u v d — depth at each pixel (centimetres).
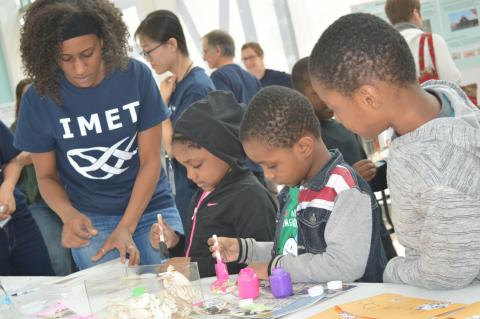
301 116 141
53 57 181
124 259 176
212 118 180
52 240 304
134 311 110
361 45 102
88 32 178
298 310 113
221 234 181
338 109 110
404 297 108
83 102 191
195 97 282
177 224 218
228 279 150
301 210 144
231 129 181
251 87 345
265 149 141
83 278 139
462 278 100
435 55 294
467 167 98
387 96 103
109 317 115
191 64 296
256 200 175
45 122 196
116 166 203
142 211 199
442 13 385
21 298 157
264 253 158
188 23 491
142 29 285
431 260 100
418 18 318
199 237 185
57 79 187
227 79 331
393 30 104
